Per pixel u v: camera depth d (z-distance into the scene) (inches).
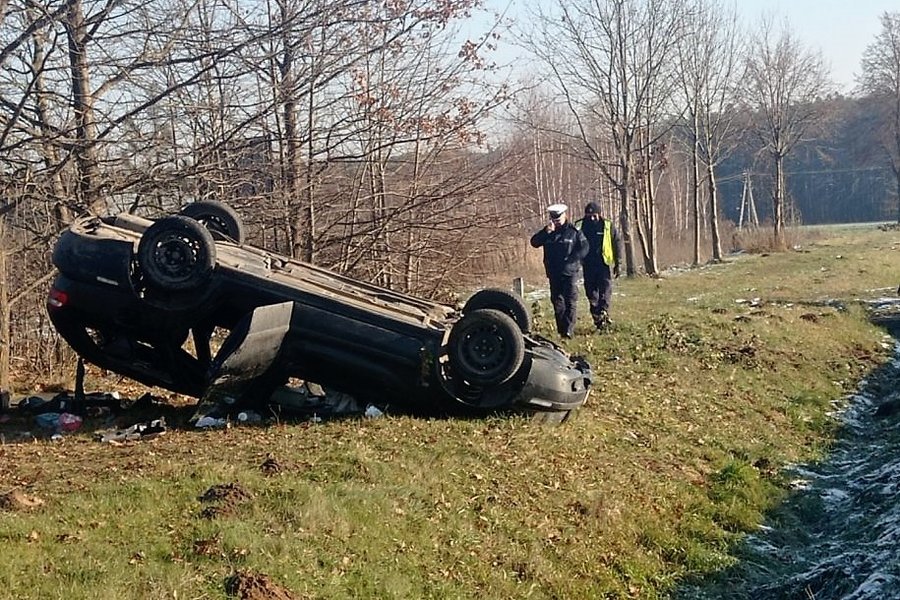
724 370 557.9
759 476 402.0
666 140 1862.7
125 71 468.4
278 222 614.9
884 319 802.2
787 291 973.8
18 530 226.8
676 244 2062.0
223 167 532.4
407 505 283.3
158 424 352.8
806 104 1937.7
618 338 608.1
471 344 366.6
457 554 266.4
